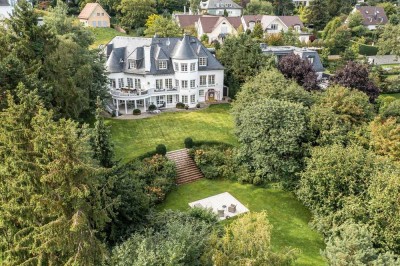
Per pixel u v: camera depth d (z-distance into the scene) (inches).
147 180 1381.6
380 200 986.1
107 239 914.7
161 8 4680.1
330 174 1124.5
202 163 1541.6
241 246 742.5
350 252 781.9
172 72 2085.4
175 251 683.4
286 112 1409.9
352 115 1560.0
